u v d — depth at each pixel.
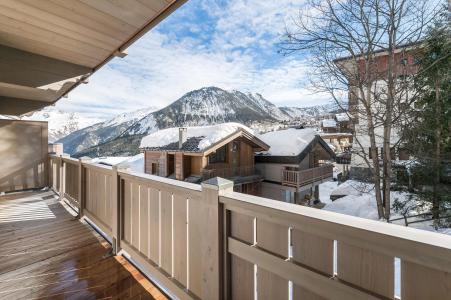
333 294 0.84
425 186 6.04
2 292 1.77
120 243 2.31
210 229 1.32
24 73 2.75
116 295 1.73
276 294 1.05
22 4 1.93
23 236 2.78
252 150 9.82
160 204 1.80
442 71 5.99
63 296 1.72
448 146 6.02
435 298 0.63
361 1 6.49
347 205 7.33
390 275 0.72
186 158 8.80
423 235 0.65
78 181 3.46
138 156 18.97
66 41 2.57
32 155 5.24
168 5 2.00
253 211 1.10
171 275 1.68
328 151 11.13
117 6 2.00
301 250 0.96
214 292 1.29
